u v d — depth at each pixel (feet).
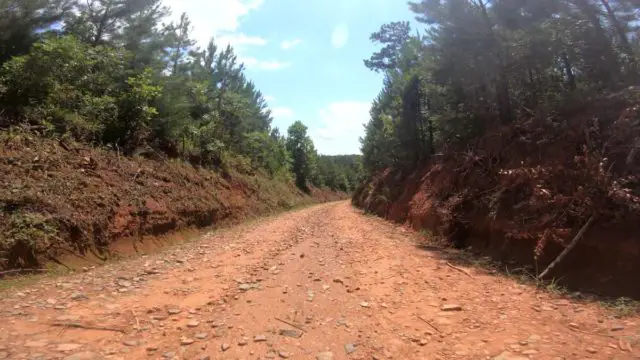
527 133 33.83
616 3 30.42
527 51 36.68
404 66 74.18
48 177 30.81
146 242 36.88
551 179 26.84
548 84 37.99
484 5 39.37
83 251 28.27
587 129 25.22
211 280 23.75
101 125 42.80
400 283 23.30
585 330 15.17
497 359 12.72
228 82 95.96
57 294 19.79
